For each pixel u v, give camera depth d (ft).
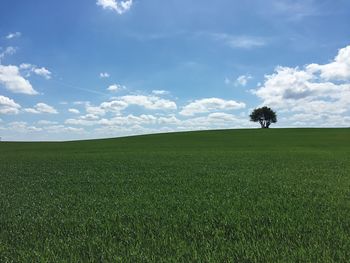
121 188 42.91
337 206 29.48
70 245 19.56
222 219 25.08
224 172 59.82
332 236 19.95
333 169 64.39
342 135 225.56
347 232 20.84
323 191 38.32
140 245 19.20
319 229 21.74
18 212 29.14
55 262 16.66
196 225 23.36
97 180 51.19
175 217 26.08
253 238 20.18
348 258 16.35
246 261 16.39
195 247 18.65
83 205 31.99
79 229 23.07
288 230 21.59
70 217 26.89
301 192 37.73
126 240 20.17
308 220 24.26
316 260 16.16
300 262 15.83
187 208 29.48
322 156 100.42
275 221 23.94
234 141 198.70
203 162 81.51
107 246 19.21
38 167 73.51
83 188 43.52
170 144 184.65
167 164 76.74
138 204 31.89
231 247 18.47
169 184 45.78
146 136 254.88
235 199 33.68
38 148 174.09
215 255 17.25
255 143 184.14
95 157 102.32
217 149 143.95
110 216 26.86
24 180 52.42
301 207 29.01
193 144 182.50
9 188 44.50
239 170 63.16
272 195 35.91
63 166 75.20
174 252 17.92
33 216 27.58
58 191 41.45
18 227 24.18
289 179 49.85
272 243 18.95
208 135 243.40
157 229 22.58
